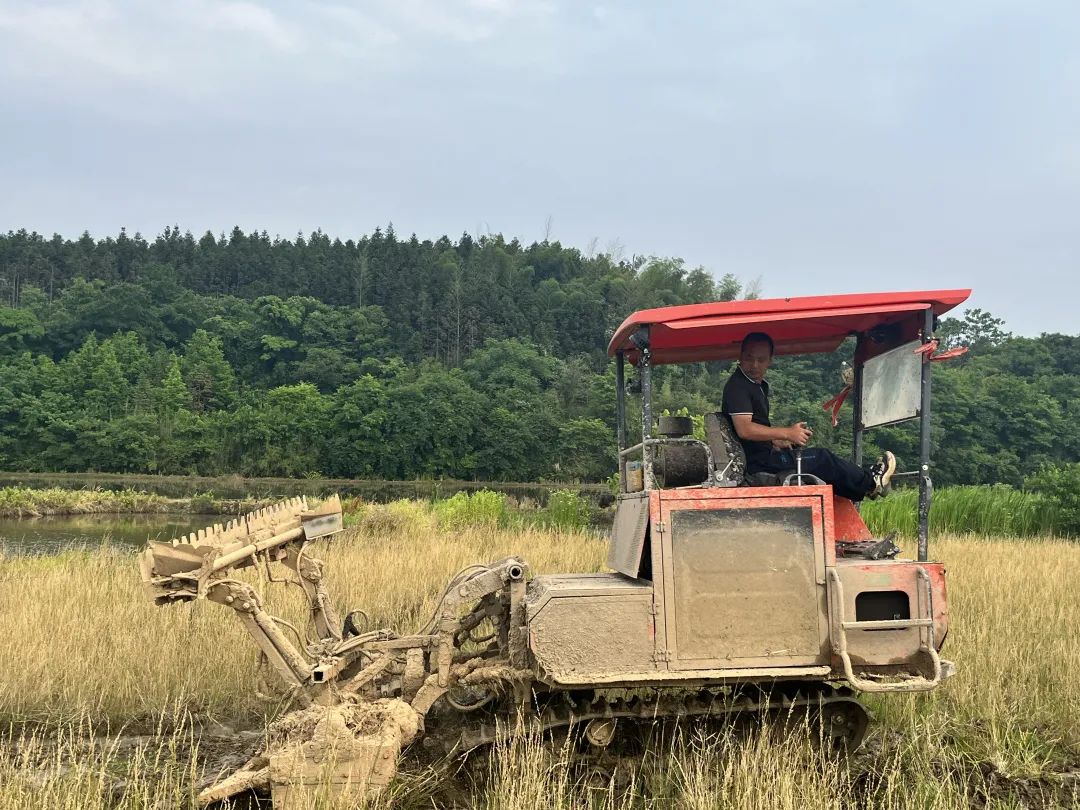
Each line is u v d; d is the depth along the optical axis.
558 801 4.19
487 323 88.62
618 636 4.66
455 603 4.92
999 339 80.56
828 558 4.79
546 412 67.06
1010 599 9.08
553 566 12.41
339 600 9.62
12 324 83.12
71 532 24.27
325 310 90.94
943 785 4.71
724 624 4.71
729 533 4.76
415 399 66.81
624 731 5.27
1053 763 5.48
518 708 4.89
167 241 111.69
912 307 5.01
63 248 110.25
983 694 6.23
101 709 6.47
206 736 6.02
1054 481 20.95
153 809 4.50
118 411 69.38
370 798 4.43
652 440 5.07
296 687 5.04
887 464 5.46
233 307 94.00
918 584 4.89
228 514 32.56
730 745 4.74
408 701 5.18
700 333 5.81
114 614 8.30
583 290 95.88
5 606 8.84
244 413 66.88
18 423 65.62
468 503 22.92
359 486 54.38
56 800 4.39
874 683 4.62
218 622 7.96
